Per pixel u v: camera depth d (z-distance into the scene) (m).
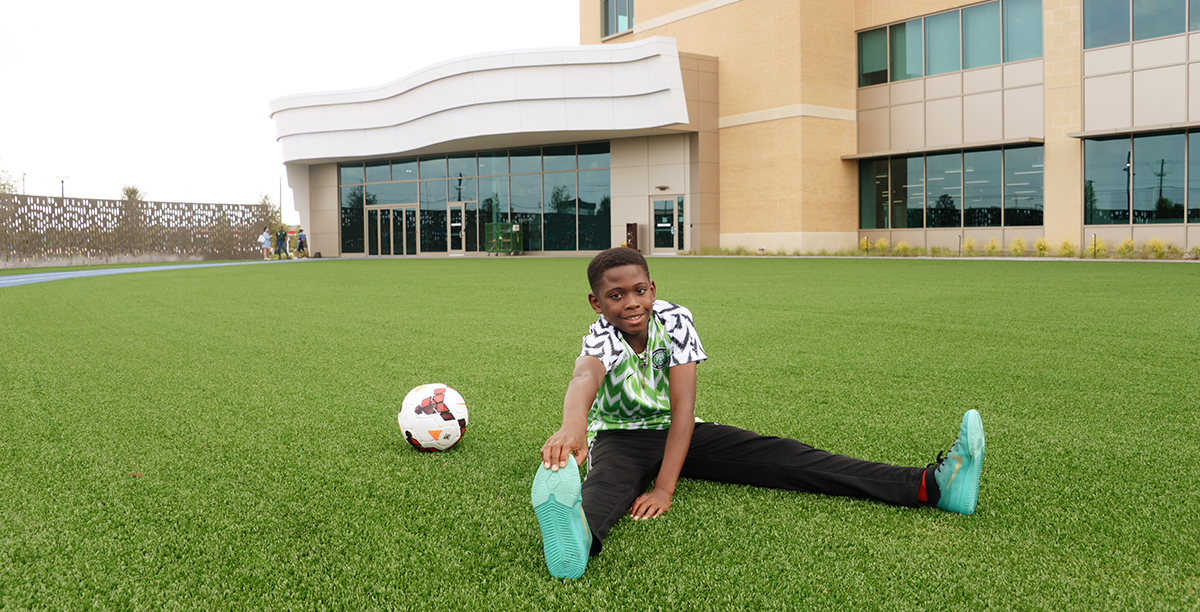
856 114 27.59
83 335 7.71
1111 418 3.88
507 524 2.59
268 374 5.50
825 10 26.55
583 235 31.80
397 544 2.44
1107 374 5.02
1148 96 21.33
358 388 4.99
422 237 35.25
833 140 26.98
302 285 14.73
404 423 3.46
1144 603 1.98
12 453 3.54
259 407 4.45
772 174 27.14
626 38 32.50
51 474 3.22
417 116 31.19
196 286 14.78
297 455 3.45
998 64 24.19
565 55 27.80
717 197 29.05
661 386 2.81
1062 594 2.04
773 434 3.66
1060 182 22.98
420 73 30.36
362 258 33.47
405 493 2.92
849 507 2.65
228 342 7.11
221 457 3.43
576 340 7.04
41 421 4.15
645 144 29.95
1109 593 2.04
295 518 2.68
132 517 2.71
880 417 3.98
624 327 2.65
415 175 35.03
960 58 24.98
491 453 3.45
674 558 2.29
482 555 2.35
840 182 27.25
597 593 2.08
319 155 34.41
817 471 2.73
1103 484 2.87
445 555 2.35
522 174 32.69
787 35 26.30
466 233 34.16
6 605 2.10
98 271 22.77
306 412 4.32
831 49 26.78
